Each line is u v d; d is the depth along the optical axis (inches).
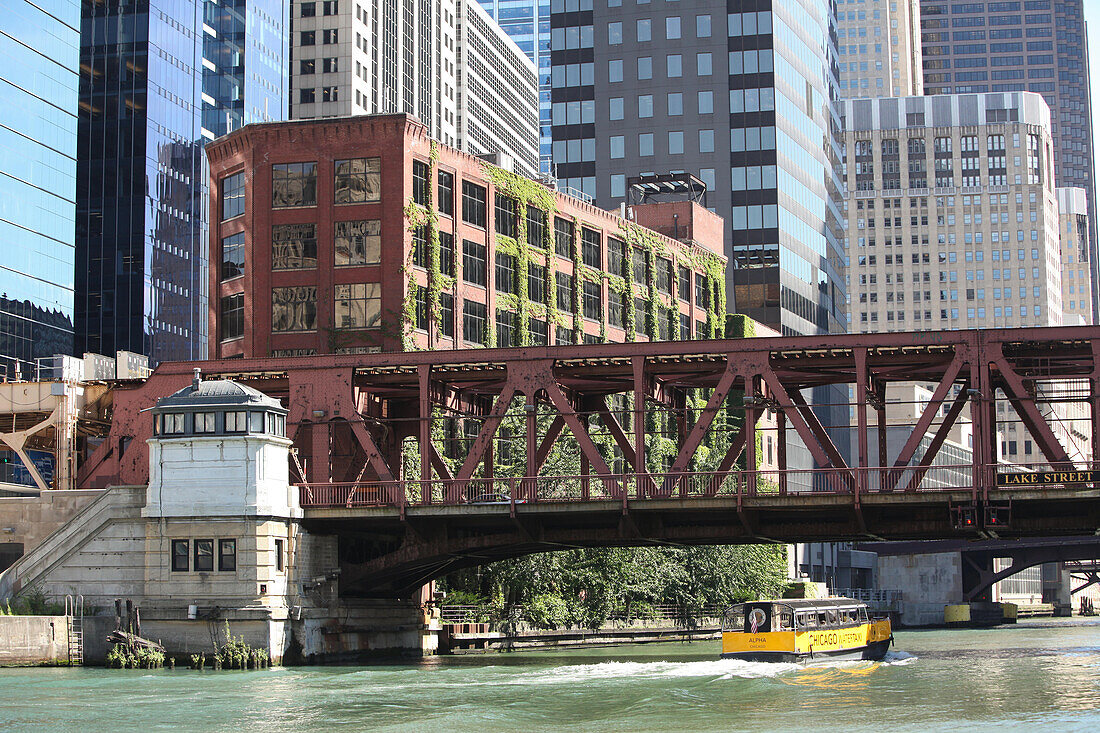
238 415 2463.1
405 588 2923.2
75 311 6397.6
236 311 3732.8
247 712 1818.4
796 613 2488.9
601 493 3503.9
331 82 7450.8
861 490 2356.1
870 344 2385.6
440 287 3715.6
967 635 4692.4
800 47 6707.7
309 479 2869.1
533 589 3442.4
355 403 2667.3
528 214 4185.5
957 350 2354.8
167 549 2465.6
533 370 2527.1
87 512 2516.0
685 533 2564.0
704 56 6382.9
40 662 2359.7
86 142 6530.5
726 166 6254.9
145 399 2775.6
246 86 7303.2
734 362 2443.4
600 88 6481.3
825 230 6929.1
